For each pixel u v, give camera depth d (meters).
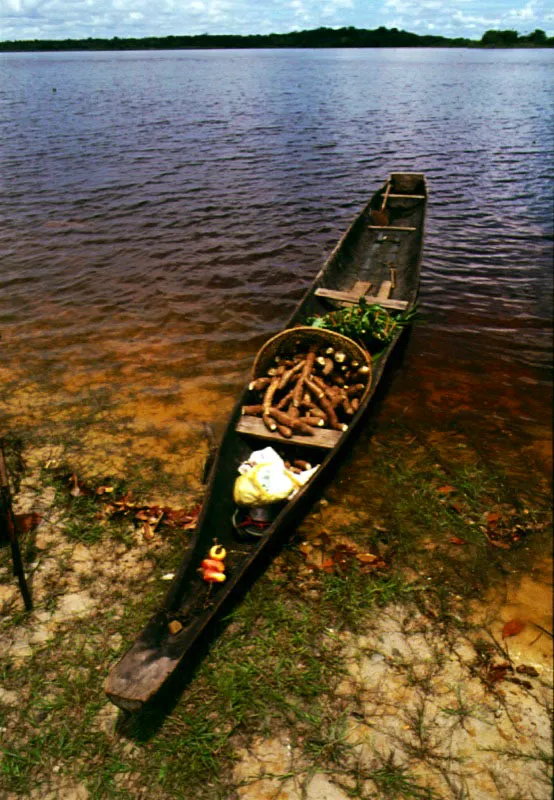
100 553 5.19
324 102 40.31
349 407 6.43
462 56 152.38
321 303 8.91
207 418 7.14
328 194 17.42
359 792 3.54
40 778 3.64
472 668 4.20
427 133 27.38
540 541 5.21
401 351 8.50
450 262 12.09
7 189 18.00
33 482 6.03
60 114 35.06
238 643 4.39
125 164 21.34
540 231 13.95
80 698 4.05
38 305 10.22
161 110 36.53
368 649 4.36
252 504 5.22
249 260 12.36
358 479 6.08
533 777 3.57
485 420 7.03
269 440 6.11
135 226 14.57
